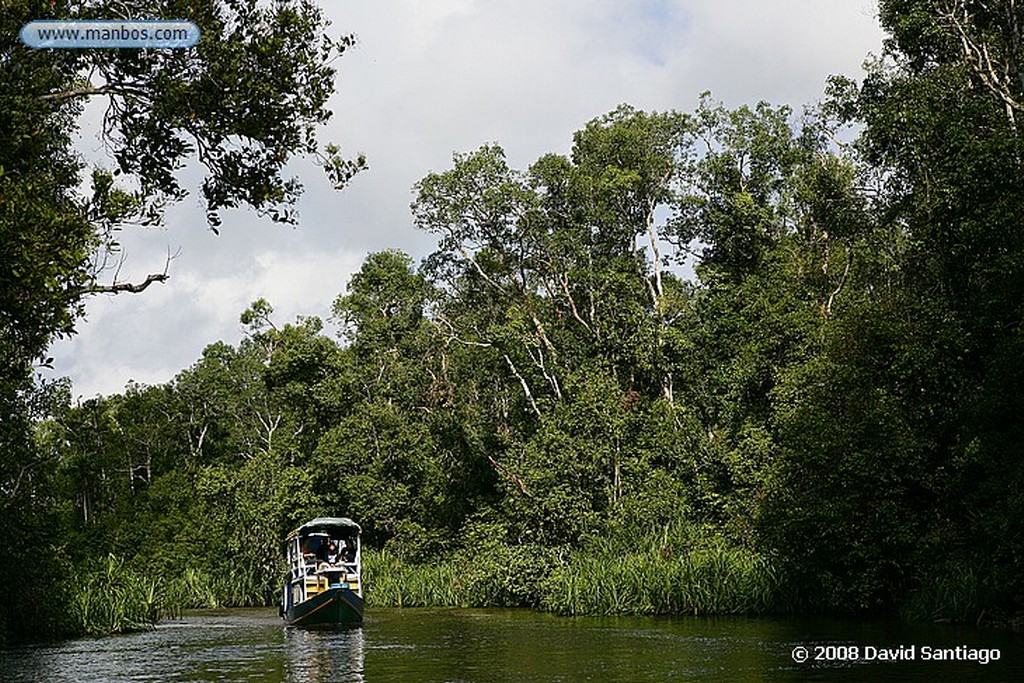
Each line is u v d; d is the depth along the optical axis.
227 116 13.49
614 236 53.00
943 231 31.12
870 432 31.05
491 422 51.69
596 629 29.25
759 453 41.53
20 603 29.14
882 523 29.92
